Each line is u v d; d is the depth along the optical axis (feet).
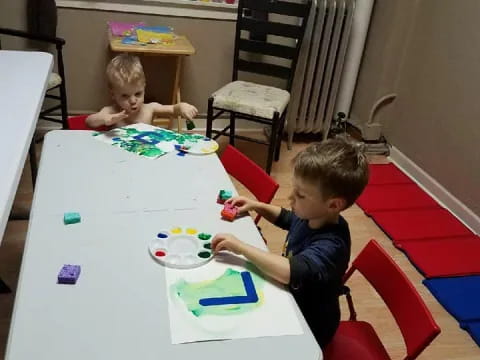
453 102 9.25
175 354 2.63
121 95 6.20
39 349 2.56
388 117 11.57
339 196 3.61
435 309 6.68
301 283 3.37
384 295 4.01
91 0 9.75
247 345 2.75
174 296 3.05
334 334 4.07
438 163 9.75
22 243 6.93
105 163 4.76
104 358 2.55
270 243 7.67
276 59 11.36
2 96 4.49
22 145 3.65
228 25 10.78
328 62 10.76
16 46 9.80
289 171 10.26
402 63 10.91
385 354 4.16
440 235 8.36
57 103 10.50
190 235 3.70
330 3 10.16
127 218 3.85
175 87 10.24
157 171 4.72
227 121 11.79
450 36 9.34
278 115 8.92
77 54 10.19
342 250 3.68
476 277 7.33
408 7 10.34
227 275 3.31
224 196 4.32
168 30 9.98
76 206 3.95
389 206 9.16
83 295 2.97
